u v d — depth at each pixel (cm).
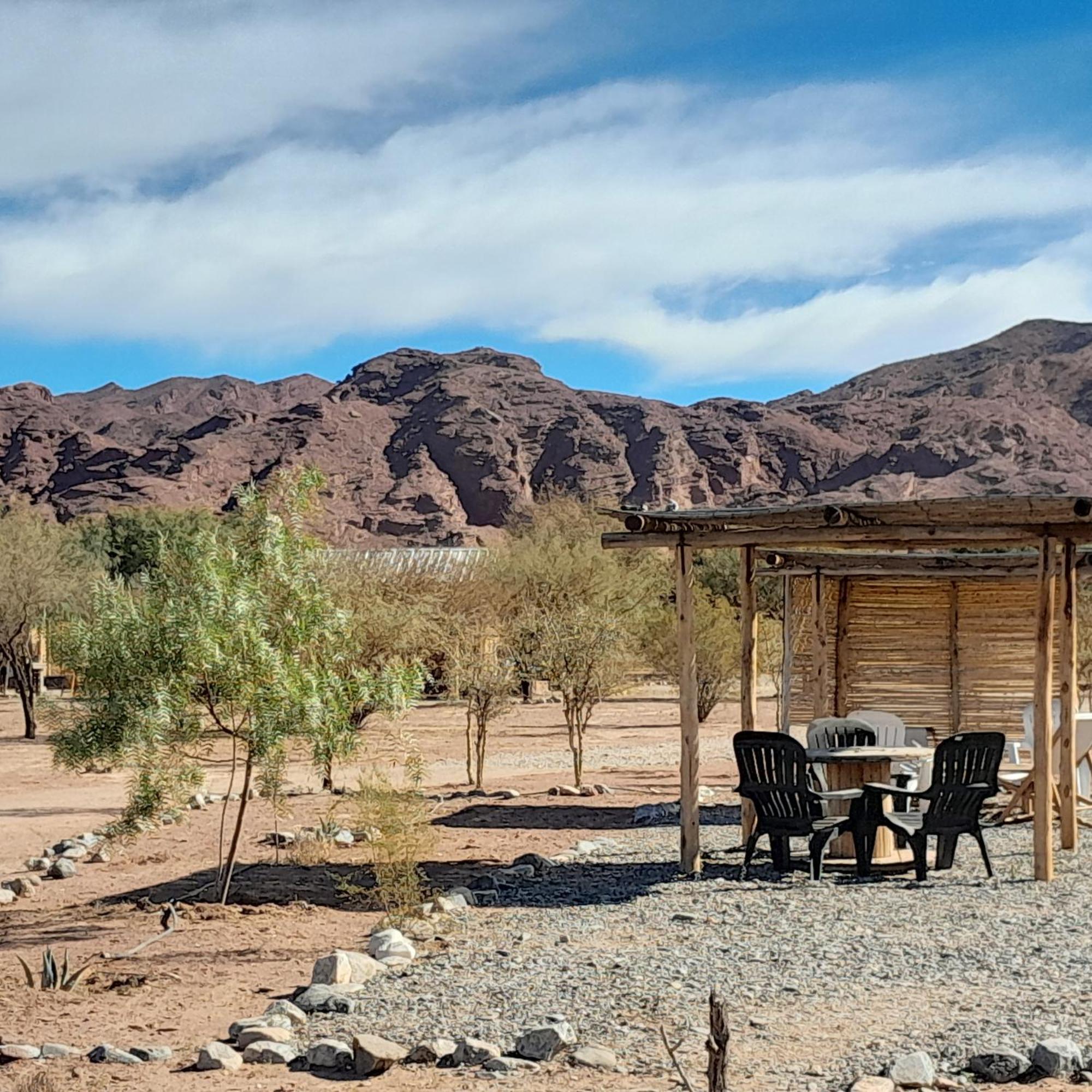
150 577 964
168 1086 527
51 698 1007
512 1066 533
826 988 652
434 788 1822
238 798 1669
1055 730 1420
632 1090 502
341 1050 552
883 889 944
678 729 3089
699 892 950
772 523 1007
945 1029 571
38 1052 580
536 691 4212
